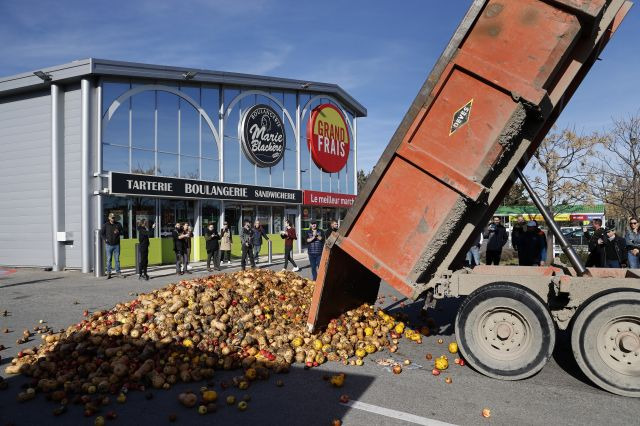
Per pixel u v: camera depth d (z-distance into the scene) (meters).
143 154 18.36
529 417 4.25
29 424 4.18
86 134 16.12
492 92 5.38
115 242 14.81
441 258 6.18
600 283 5.30
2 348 6.48
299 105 27.48
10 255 17.92
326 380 5.28
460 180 5.48
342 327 6.88
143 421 4.24
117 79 17.31
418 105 5.71
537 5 5.16
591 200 23.80
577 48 5.38
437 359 5.74
